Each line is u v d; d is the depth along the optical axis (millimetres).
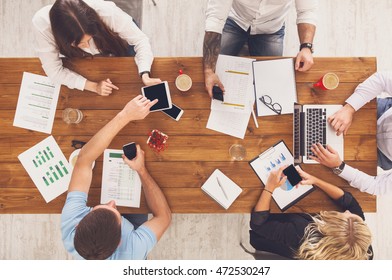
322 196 1725
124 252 1545
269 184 1677
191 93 1743
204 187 1734
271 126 1743
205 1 2578
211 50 1701
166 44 2578
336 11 2592
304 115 1721
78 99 1747
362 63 1727
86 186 1626
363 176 1677
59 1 1434
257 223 1679
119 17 1664
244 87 1746
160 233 1643
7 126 1755
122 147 1740
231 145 1741
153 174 1742
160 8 2586
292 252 1635
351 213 1603
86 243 1390
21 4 2570
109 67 1750
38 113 1751
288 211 1728
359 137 1734
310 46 1724
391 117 1741
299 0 1713
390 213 2514
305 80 1740
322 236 1486
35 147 1751
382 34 2590
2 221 2523
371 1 2592
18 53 2584
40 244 2510
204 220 2484
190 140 1744
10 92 1753
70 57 1714
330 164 1688
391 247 2510
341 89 1732
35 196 1744
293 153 1737
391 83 1631
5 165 1749
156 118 1742
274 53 2072
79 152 1678
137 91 1754
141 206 1732
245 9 1852
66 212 1562
